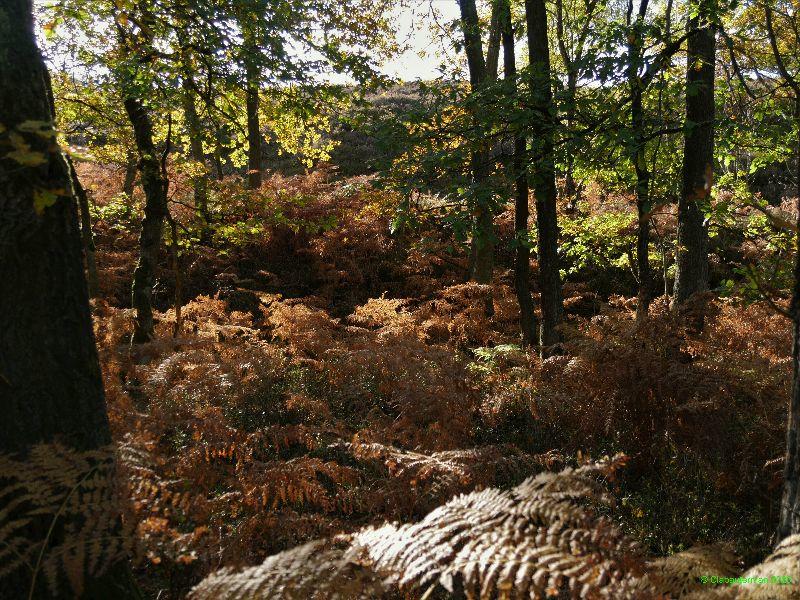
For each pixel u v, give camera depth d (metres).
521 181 6.50
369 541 1.86
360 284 13.03
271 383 5.76
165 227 8.17
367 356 5.62
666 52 5.74
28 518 1.88
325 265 12.88
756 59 7.92
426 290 12.38
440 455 3.14
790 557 1.58
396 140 6.29
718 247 11.52
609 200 10.62
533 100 5.81
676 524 3.35
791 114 7.30
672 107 6.66
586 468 1.97
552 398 4.23
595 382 4.29
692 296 4.88
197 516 2.67
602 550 1.70
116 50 7.21
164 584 2.72
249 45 6.30
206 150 8.25
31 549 1.89
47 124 1.60
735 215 7.43
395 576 1.70
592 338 4.72
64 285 2.07
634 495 3.81
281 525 2.77
